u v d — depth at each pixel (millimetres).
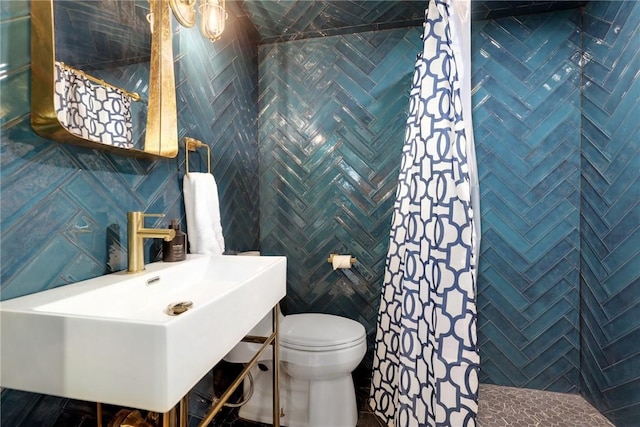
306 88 2111
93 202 908
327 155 2092
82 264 867
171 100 1190
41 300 678
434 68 1337
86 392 559
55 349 574
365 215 2045
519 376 1873
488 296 1907
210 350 663
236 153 1841
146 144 1085
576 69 1792
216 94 1627
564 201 1817
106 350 549
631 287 1401
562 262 1824
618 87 1487
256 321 917
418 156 1399
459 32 1390
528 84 1845
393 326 1636
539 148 1836
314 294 2115
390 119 2002
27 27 713
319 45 2088
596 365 1648
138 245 969
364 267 2047
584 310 1757
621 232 1462
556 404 1719
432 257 1279
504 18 1866
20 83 703
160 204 1198
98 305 769
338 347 1435
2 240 677
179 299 972
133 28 1037
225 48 1727
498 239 1891
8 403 675
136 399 537
